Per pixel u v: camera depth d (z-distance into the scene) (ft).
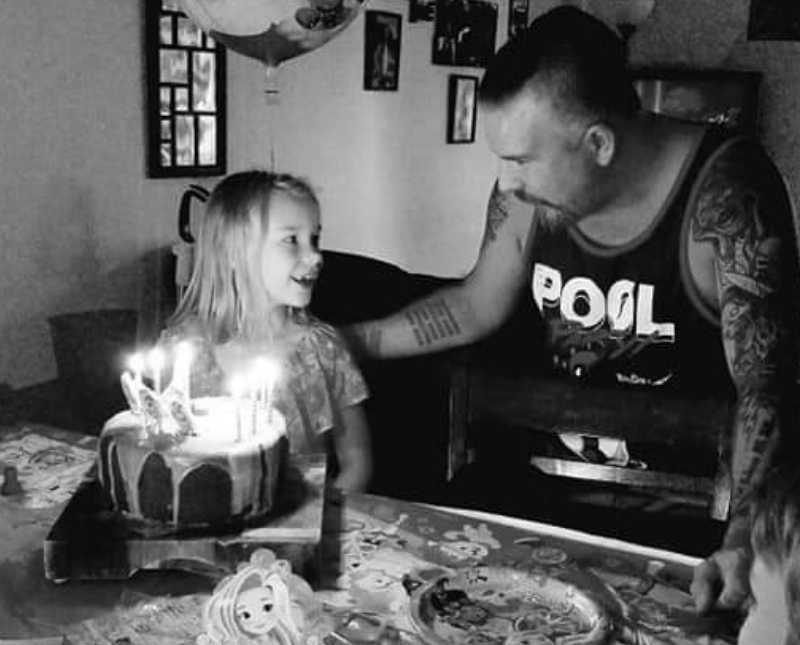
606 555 3.51
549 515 4.89
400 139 10.26
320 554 3.47
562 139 5.40
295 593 2.89
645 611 3.13
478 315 5.91
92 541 3.18
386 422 5.90
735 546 3.33
